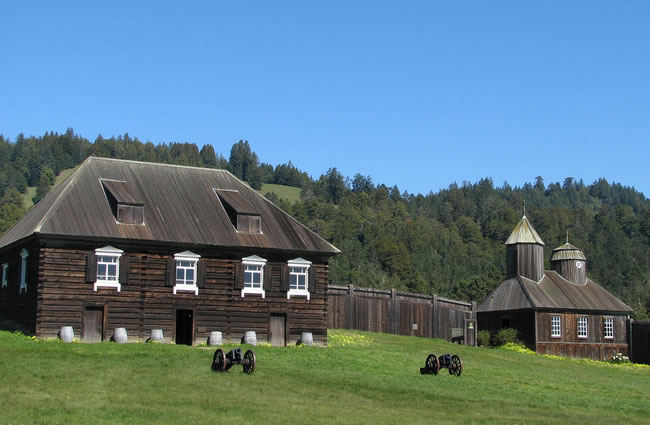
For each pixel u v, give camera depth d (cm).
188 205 5200
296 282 5253
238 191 5550
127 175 5219
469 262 18462
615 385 4594
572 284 7394
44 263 4578
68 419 2589
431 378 3975
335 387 3497
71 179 5053
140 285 4800
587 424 2973
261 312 5106
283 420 2742
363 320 6544
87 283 4672
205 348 4509
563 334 6944
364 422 2783
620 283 16550
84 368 3544
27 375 3325
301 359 4291
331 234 18712
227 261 5056
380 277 14250
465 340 7062
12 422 2517
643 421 3155
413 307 6844
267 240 5178
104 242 4719
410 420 2866
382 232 19050
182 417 2691
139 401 2931
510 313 7069
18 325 4872
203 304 4953
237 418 2728
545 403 3503
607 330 7200
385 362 4475
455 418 2966
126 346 4319
